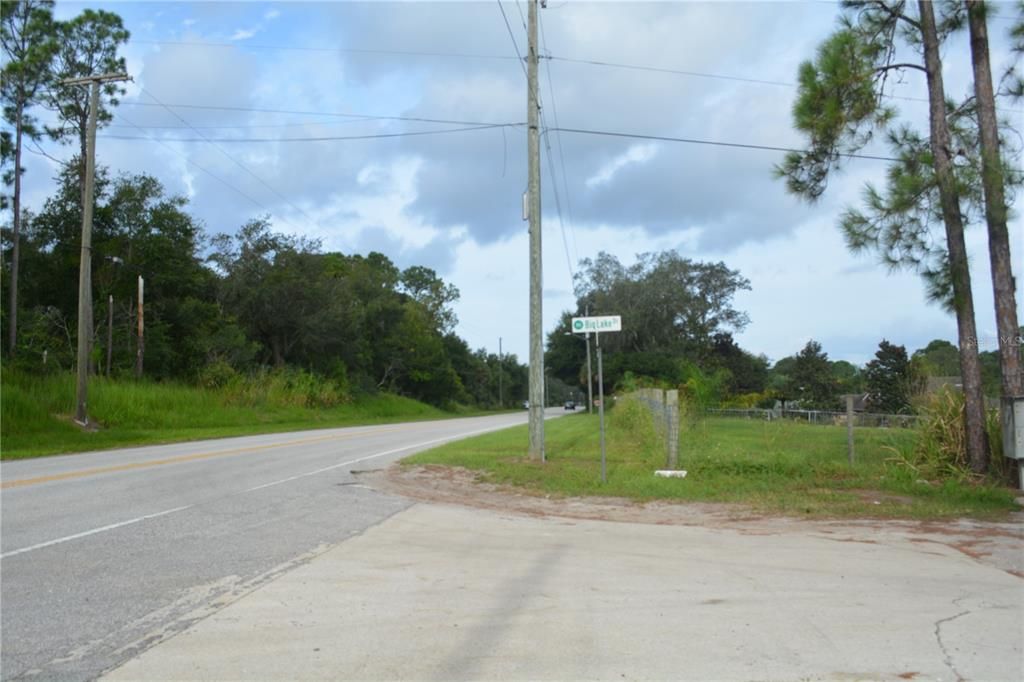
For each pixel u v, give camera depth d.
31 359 39.16
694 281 69.94
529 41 17.48
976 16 13.57
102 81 28.66
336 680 4.95
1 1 41.75
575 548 8.92
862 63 13.80
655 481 13.72
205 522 10.36
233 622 6.11
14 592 6.91
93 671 5.10
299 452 21.69
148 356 44.19
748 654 5.39
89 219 28.97
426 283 111.69
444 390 90.69
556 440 24.22
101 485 14.03
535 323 17.33
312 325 58.06
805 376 50.88
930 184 13.43
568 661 5.27
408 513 11.41
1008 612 6.38
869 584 7.27
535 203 17.44
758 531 10.08
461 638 5.74
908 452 15.13
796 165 14.47
